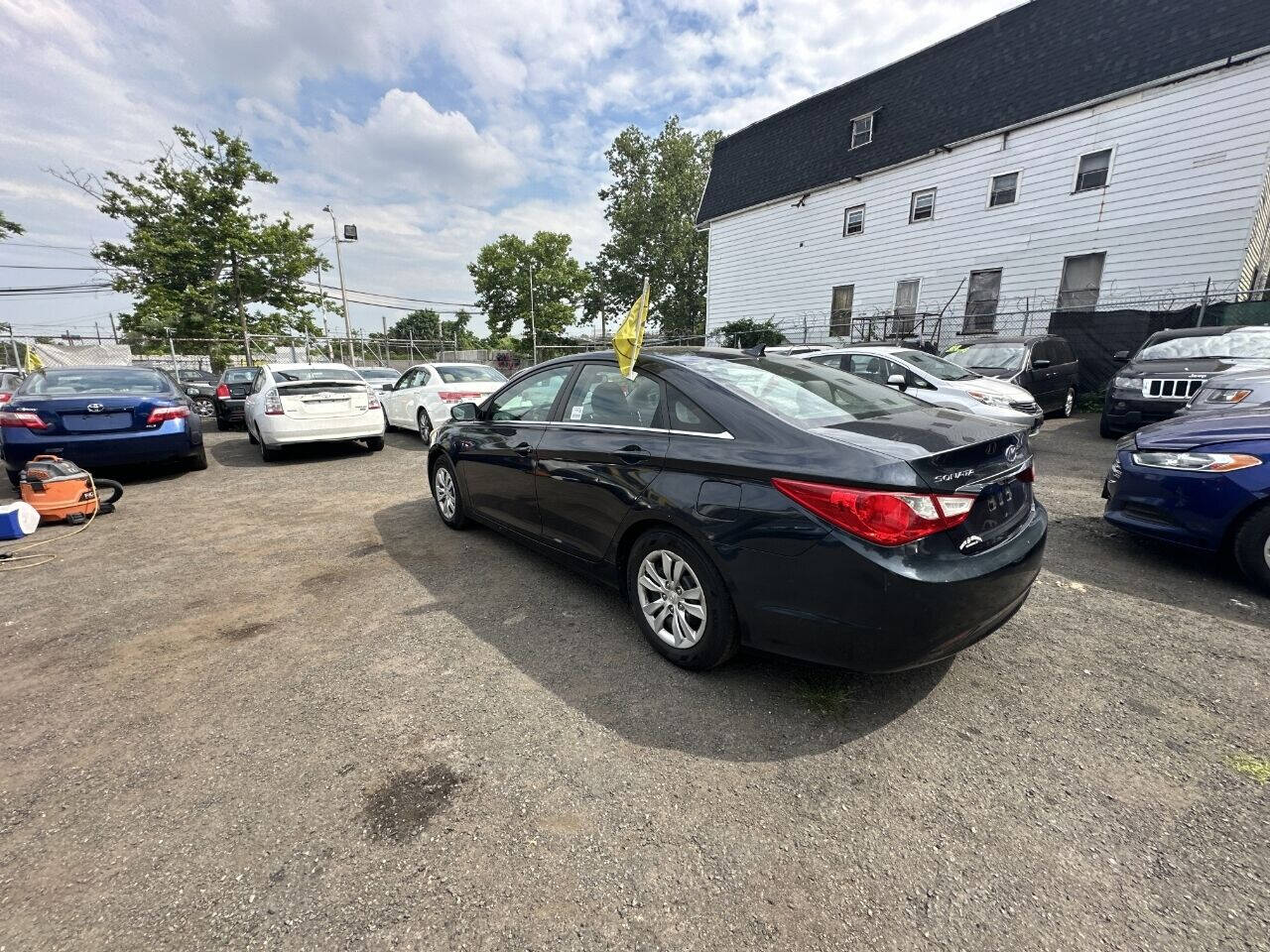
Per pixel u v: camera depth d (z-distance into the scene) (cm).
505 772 208
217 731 231
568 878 167
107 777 206
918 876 167
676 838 180
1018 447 254
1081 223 1352
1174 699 245
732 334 2023
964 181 1541
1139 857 171
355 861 172
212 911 157
